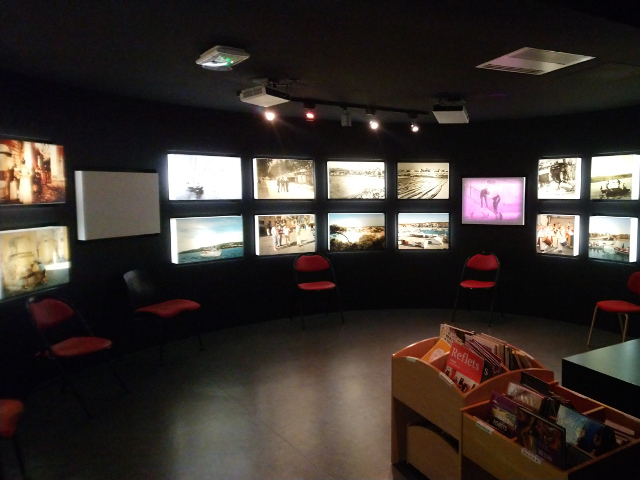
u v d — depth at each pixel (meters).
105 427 3.36
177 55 3.35
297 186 6.20
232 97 4.81
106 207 4.54
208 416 3.51
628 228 5.35
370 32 2.85
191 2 2.40
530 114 5.84
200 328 5.61
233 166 5.70
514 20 2.55
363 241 6.62
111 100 4.62
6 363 3.69
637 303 5.32
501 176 6.30
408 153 6.64
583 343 5.14
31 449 3.07
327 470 2.80
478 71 3.79
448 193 6.63
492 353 2.41
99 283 4.58
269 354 4.89
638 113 5.26
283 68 3.69
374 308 6.76
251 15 2.59
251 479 2.71
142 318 4.60
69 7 2.49
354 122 6.42
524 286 6.33
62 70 3.73
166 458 2.95
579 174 5.77
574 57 3.37
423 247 6.71
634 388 1.72
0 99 3.66
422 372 2.55
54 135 4.13
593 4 2.45
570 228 5.88
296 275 5.98
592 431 1.82
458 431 2.28
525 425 1.95
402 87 4.32
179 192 5.26
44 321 3.68
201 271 5.57
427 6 2.36
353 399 3.77
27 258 3.78
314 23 2.69
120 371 4.45
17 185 3.67
